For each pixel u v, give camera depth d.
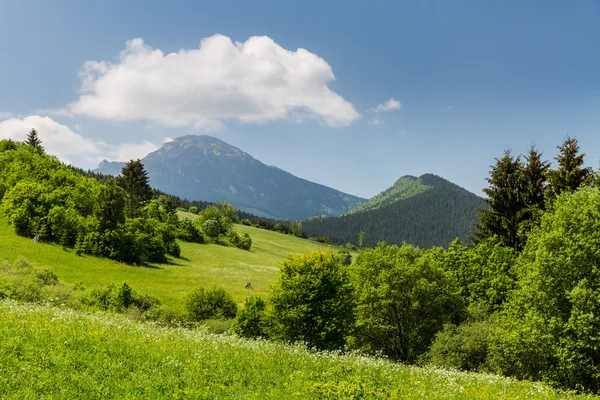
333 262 35.19
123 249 76.00
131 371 11.59
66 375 10.45
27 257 59.72
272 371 13.75
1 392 9.23
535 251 25.58
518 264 33.50
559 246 23.33
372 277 37.59
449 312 35.66
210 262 98.69
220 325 39.69
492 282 35.91
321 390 11.26
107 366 11.44
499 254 36.75
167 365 12.34
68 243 72.56
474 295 37.81
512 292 30.39
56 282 44.94
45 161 101.69
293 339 33.41
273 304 34.94
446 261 42.50
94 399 9.70
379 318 36.28
